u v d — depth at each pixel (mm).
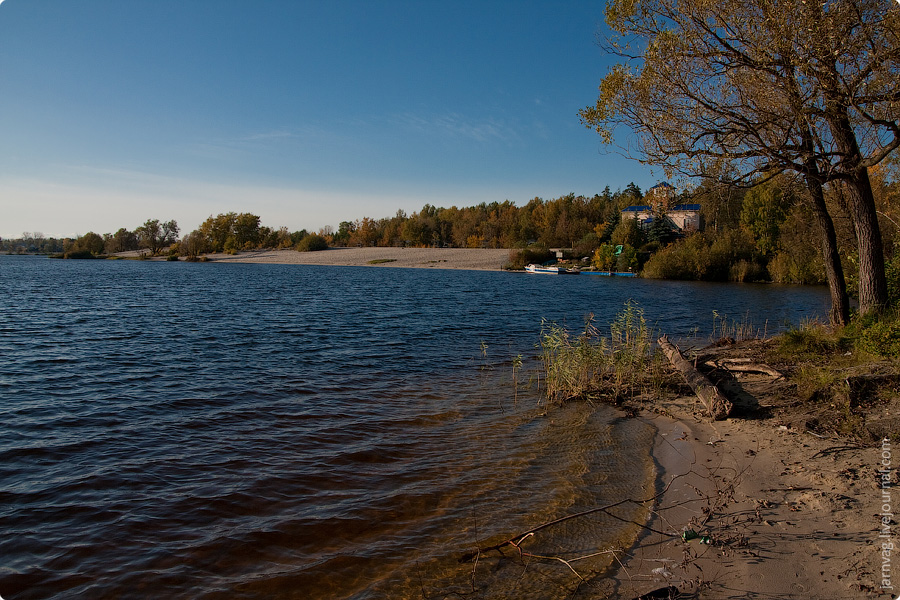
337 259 103125
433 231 122688
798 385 8414
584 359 10711
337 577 4355
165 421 8414
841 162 10031
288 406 9312
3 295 30422
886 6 8656
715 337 17250
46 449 7137
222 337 16719
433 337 17391
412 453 7129
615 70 10766
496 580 4250
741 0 9266
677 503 5492
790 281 46812
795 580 3930
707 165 10602
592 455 7047
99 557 4656
